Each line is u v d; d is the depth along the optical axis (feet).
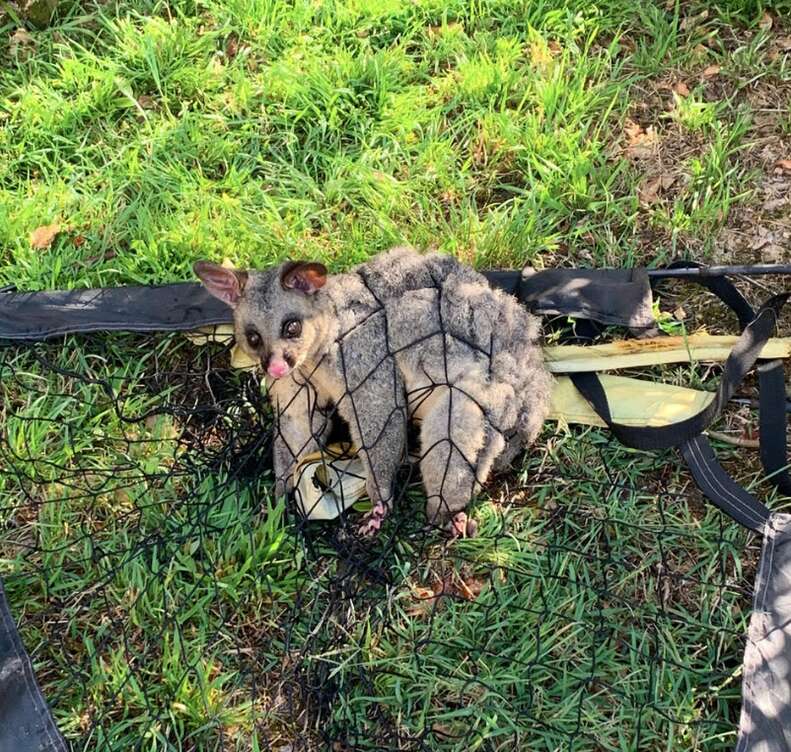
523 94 4.99
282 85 5.04
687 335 4.22
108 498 3.89
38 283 4.41
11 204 4.67
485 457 3.70
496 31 5.24
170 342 4.28
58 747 3.20
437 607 3.63
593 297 4.24
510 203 4.73
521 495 3.92
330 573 3.68
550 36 5.26
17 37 5.31
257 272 3.67
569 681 3.44
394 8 5.30
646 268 4.34
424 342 3.72
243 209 4.66
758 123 4.94
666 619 3.56
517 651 3.51
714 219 4.61
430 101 5.04
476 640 3.55
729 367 3.91
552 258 4.56
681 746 3.29
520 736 3.33
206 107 5.06
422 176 4.73
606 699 3.42
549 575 3.67
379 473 3.77
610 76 5.11
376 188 4.70
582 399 4.08
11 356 4.24
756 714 3.22
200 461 3.96
